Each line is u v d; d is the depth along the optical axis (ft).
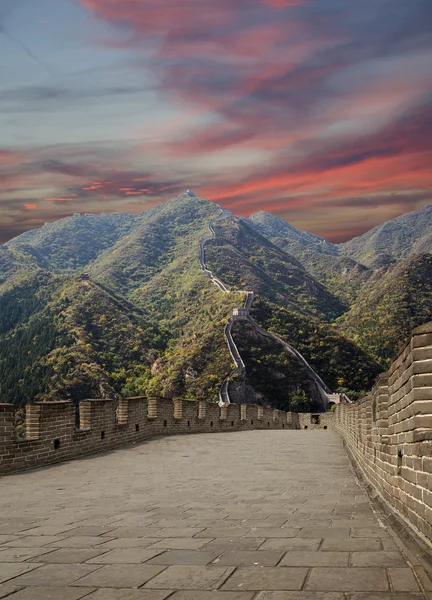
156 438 90.27
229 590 15.84
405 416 24.95
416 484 22.61
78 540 22.90
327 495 36.11
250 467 54.90
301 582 16.30
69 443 62.44
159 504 32.60
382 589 15.30
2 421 50.55
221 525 25.79
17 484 43.50
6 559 19.90
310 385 568.00
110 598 15.38
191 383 561.84
